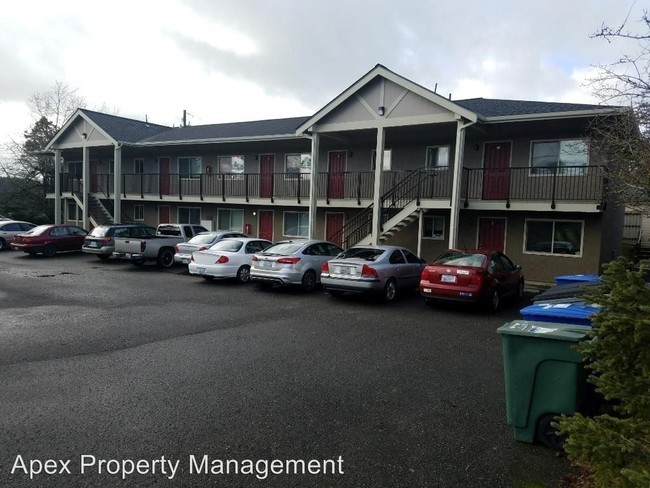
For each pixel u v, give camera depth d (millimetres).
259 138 19297
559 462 3658
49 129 40406
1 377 5387
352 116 15828
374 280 10812
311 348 6949
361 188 19031
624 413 3076
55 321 8297
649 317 2783
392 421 4406
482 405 4840
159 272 15711
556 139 15094
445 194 17078
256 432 4117
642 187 6188
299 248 12469
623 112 6496
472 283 9891
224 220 23844
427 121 14336
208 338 7379
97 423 4223
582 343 3219
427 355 6723
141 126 26797
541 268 15414
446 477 3436
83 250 18719
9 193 34750
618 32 5008
